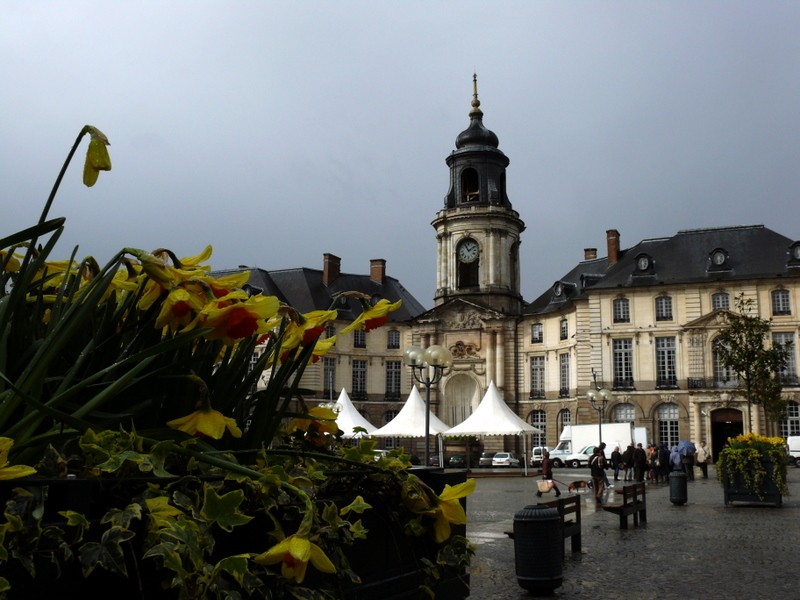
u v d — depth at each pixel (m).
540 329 66.94
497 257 67.88
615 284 60.78
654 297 59.75
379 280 76.44
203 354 2.52
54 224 2.11
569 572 11.73
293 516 2.19
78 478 1.94
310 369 69.12
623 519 17.08
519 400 66.94
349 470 2.87
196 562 1.77
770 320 52.59
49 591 1.73
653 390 58.59
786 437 55.22
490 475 44.88
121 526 1.75
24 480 1.78
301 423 3.23
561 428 64.94
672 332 58.81
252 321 2.17
